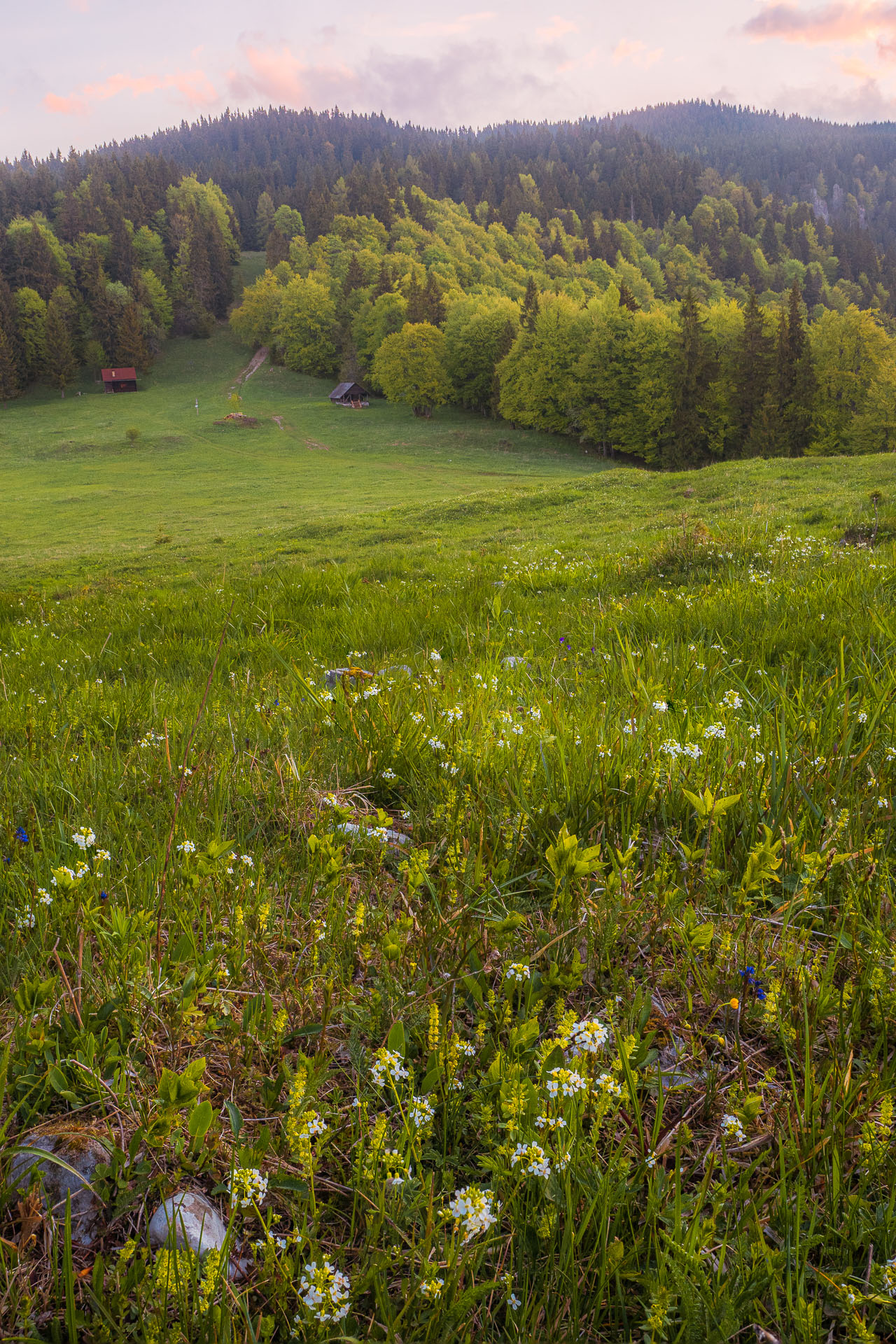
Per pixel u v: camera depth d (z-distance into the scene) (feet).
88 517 206.08
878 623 15.26
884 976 5.98
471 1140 5.35
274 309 510.58
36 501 238.27
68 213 607.78
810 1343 3.80
